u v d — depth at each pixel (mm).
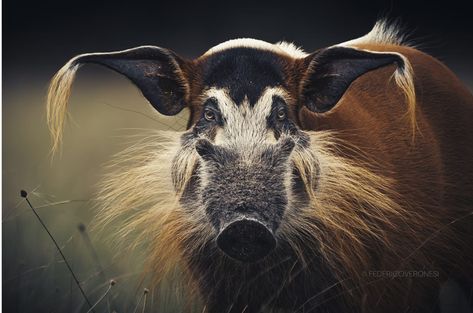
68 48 108000
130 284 27141
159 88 22250
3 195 35312
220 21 109250
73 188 35875
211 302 22359
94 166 40844
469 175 25062
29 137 49875
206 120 21281
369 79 24406
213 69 21672
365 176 22141
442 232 23906
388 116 23875
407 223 22797
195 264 22281
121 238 25828
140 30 113688
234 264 21766
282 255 21562
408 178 23297
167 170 22750
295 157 21156
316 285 21750
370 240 22094
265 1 107938
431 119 25016
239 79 21281
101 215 25062
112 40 112000
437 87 25625
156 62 22109
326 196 21812
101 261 28828
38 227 31672
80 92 67500
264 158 20359
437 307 25188
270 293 21938
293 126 21344
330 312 21844
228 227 19688
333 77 22016
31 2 107312
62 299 26781
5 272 28406
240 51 21688
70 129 49719
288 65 21922
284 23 105625
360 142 22656
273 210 20031
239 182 20047
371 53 21609
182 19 113875
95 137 47562
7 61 95438
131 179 23531
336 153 22156
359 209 22156
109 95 64625
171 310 24641
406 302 22969
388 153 23250
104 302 26188
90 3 111938
